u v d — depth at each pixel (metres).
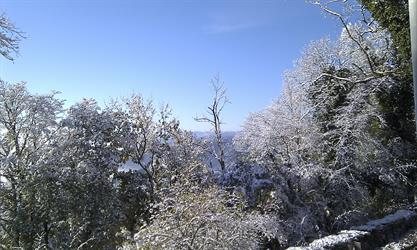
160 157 20.98
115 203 18.81
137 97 22.61
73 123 19.48
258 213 12.67
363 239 8.79
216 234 9.24
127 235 16.59
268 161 15.30
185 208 9.29
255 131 16.31
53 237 17.61
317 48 18.58
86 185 18.03
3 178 16.97
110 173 19.72
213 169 18.67
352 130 15.95
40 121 18.25
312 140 15.62
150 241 9.52
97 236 17.36
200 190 11.36
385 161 16.25
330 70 17.86
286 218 14.34
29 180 17.11
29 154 17.75
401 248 8.73
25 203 17.22
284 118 16.17
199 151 21.11
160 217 9.84
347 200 15.30
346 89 17.41
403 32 10.51
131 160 21.23
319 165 15.09
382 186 16.84
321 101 17.25
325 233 14.31
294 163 15.19
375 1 10.92
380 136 17.56
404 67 11.78
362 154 15.91
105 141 20.39
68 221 17.52
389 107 17.56
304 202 14.92
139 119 21.59
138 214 19.95
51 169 17.50
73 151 18.97
